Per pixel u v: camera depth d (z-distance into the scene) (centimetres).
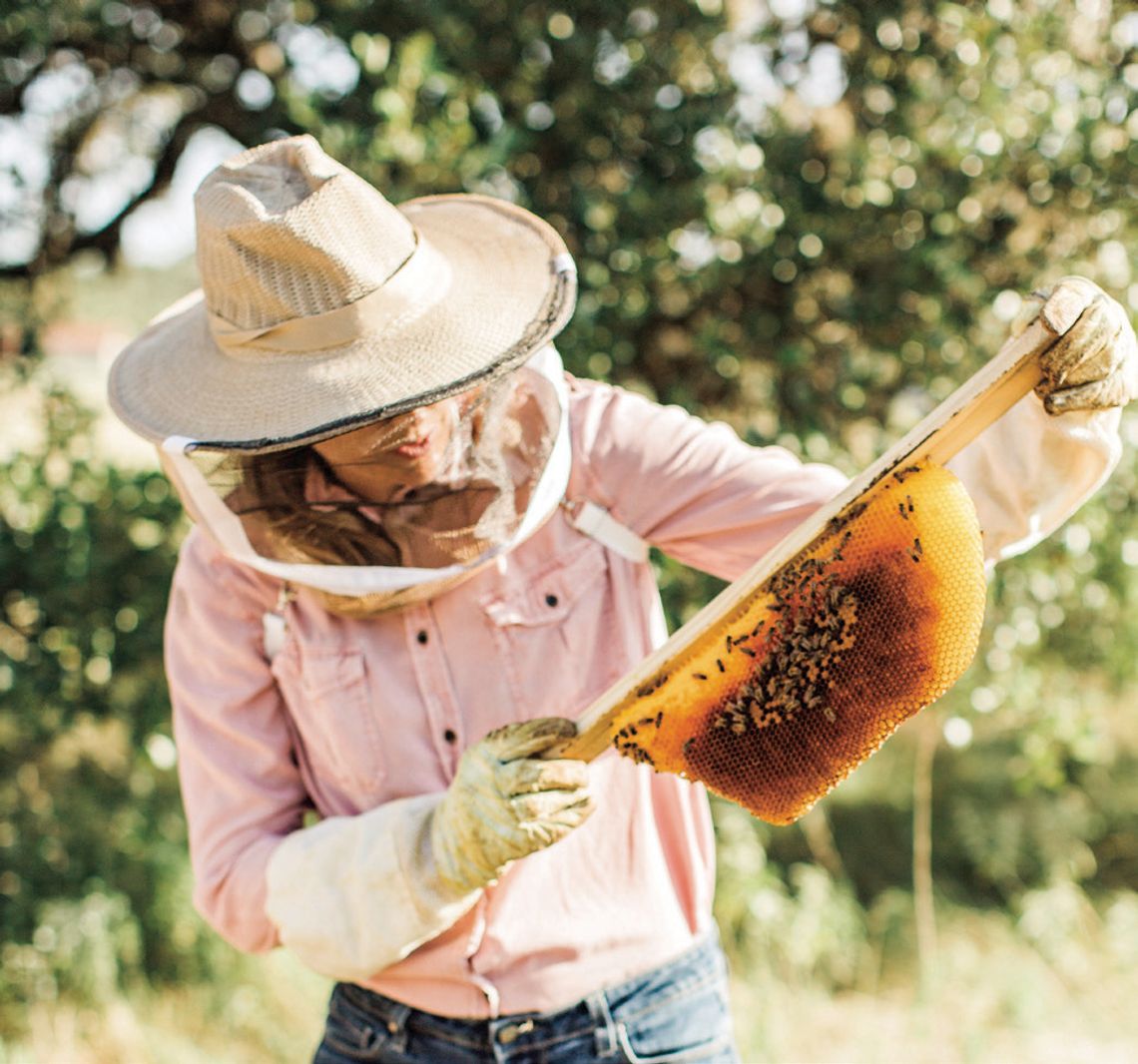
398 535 173
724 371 395
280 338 168
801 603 149
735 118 381
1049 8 367
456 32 375
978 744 644
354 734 181
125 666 421
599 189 384
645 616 186
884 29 376
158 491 416
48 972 432
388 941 169
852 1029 452
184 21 437
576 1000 176
